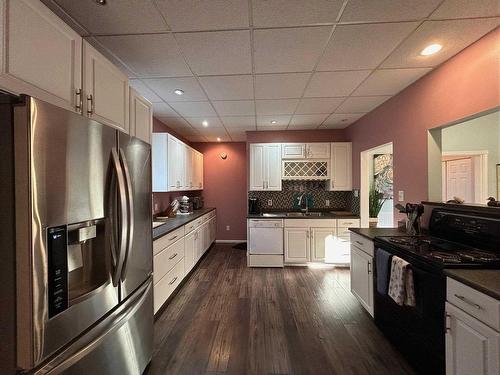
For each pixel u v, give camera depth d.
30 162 0.93
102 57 1.53
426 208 2.37
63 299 1.06
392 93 2.93
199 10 1.54
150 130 2.25
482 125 3.30
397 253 1.92
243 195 5.91
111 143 1.38
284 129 4.70
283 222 4.17
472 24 1.69
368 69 2.33
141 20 1.62
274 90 2.82
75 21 1.62
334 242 4.13
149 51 2.00
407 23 1.68
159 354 2.00
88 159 1.21
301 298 3.00
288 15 1.59
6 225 0.94
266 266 4.17
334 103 3.28
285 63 2.21
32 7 1.04
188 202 4.81
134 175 1.63
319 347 2.08
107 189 1.34
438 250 1.76
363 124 3.89
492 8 1.54
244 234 5.92
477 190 3.35
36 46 1.06
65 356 1.06
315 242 4.15
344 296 3.05
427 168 2.42
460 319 1.31
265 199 4.94
